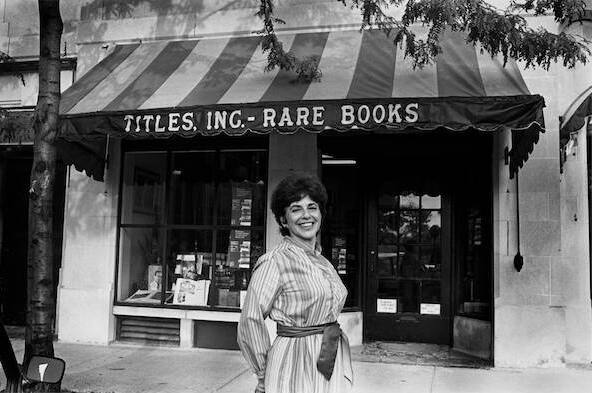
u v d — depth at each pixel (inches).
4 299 367.6
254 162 322.0
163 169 332.2
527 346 273.6
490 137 292.0
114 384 240.4
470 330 302.5
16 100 353.1
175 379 251.0
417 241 330.3
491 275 284.4
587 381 250.4
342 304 118.0
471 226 317.1
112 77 301.6
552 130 279.6
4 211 372.2
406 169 332.2
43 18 221.5
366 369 270.2
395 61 273.4
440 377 257.3
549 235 276.5
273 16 316.8
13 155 370.9
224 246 322.7
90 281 327.9
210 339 318.0
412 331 325.1
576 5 224.5
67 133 261.3
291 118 238.2
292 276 112.6
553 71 281.3
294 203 117.6
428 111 227.3
